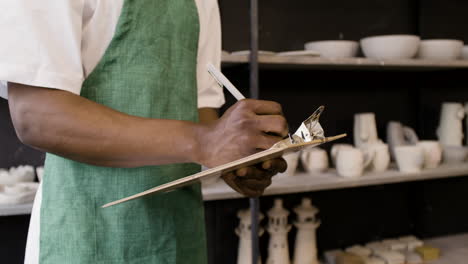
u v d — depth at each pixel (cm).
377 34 221
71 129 58
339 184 175
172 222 79
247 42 199
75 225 72
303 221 193
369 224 228
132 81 73
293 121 209
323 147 215
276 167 73
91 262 73
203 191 162
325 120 214
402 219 235
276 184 171
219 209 202
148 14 75
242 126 55
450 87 236
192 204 84
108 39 72
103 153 58
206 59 95
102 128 58
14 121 61
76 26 64
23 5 59
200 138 57
